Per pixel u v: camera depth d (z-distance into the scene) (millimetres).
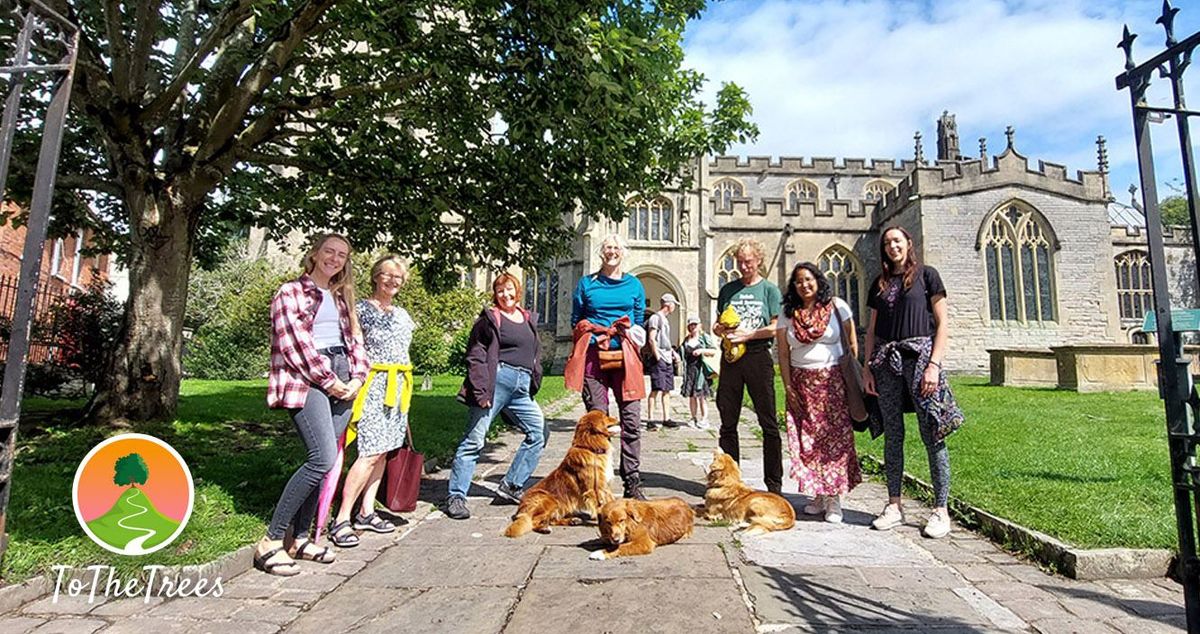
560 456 6656
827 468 4047
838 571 3107
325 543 3617
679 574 3059
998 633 2395
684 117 8773
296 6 7043
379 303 4102
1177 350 1979
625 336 4414
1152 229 2018
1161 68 1995
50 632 2406
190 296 22188
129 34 8047
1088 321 25844
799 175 38750
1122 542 3178
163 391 7258
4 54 5957
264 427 7742
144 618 2553
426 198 7941
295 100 7250
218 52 7754
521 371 4480
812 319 4188
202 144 7207
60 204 8781
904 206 26969
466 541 3672
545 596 2789
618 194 7809
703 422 9289
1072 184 26578
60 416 7883
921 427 3869
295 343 3127
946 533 3713
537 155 7332
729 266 29156
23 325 2693
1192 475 1937
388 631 2447
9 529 3287
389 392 3873
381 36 6188
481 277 27984
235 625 2492
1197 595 1922
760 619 2525
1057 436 6926
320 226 9312
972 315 25500
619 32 5473
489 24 5918
